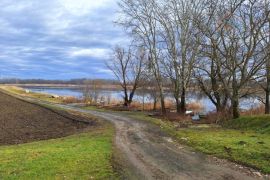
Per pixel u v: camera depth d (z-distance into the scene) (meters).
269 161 16.62
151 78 57.88
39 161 18.12
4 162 18.33
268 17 32.78
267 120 29.11
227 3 39.25
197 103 63.88
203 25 40.03
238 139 23.00
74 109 61.94
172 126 35.75
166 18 49.53
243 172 15.50
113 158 18.92
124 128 34.44
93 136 29.34
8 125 38.47
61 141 27.38
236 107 35.09
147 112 56.12
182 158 18.97
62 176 15.33
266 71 36.56
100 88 86.31
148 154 20.25
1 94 89.62
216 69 41.34
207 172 15.80
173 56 49.09
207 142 22.50
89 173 15.81
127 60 74.44
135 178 15.06
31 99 87.94
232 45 34.78
